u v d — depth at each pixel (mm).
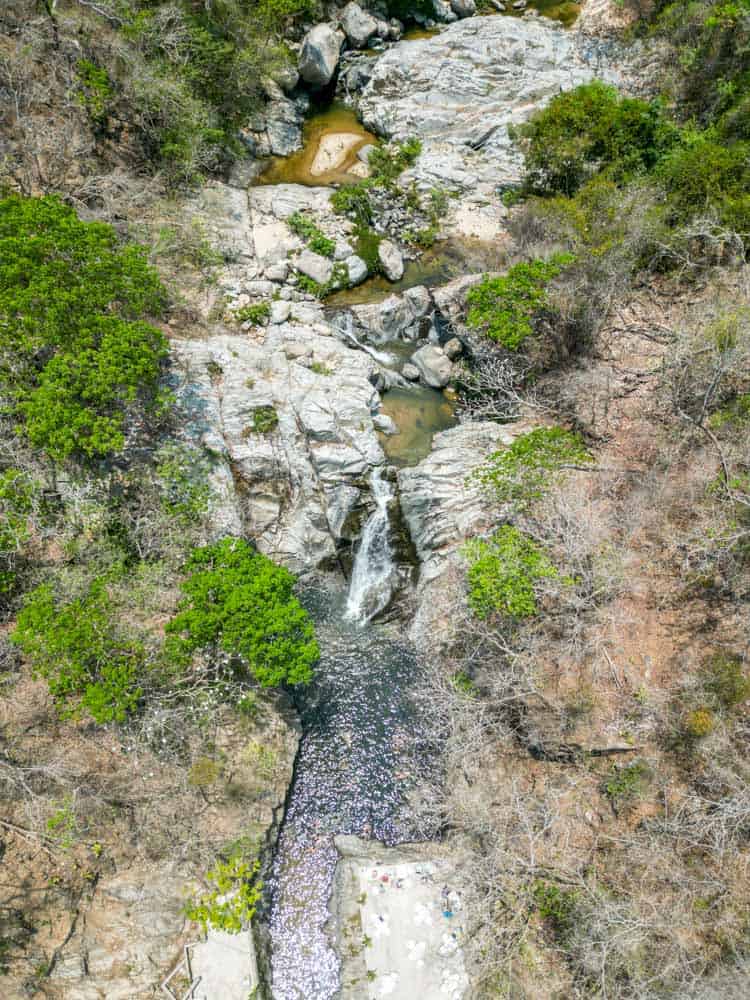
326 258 24703
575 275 21188
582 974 13508
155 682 15570
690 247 22453
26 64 21000
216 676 16062
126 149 24344
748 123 23719
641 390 21125
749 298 19953
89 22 22953
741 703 15594
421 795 16656
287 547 19594
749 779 14523
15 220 16312
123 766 15227
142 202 23406
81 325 15984
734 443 18859
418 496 20094
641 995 12383
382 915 14656
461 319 23672
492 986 13750
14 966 12836
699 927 13523
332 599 20062
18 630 14258
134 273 17125
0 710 15016
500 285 20594
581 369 21609
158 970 13461
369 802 16688
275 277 23922
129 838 14656
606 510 18906
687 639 16828
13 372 15672
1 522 15555
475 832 15594
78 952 13320
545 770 16281
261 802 15883
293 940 14820
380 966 14117
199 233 23703
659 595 17578
